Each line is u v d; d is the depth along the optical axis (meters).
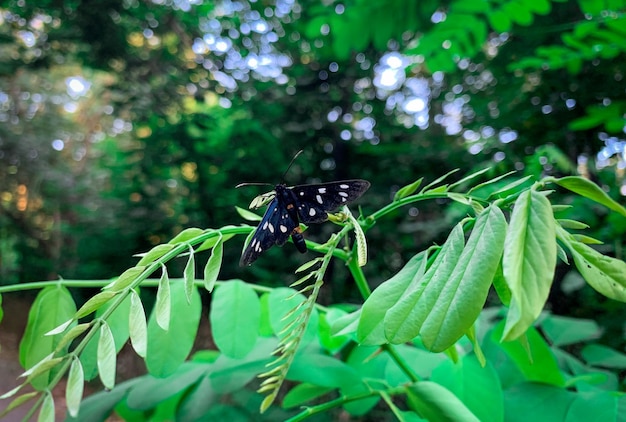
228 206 0.60
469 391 0.12
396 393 0.12
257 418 0.14
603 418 0.10
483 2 0.18
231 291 0.12
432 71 0.22
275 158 0.59
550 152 0.24
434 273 0.06
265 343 0.14
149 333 0.11
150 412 0.16
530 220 0.05
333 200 0.09
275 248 0.52
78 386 0.07
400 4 0.21
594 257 0.06
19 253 0.93
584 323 0.18
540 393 0.12
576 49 0.21
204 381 0.14
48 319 0.12
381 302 0.08
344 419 0.26
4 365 0.51
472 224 0.07
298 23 0.54
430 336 0.06
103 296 0.07
